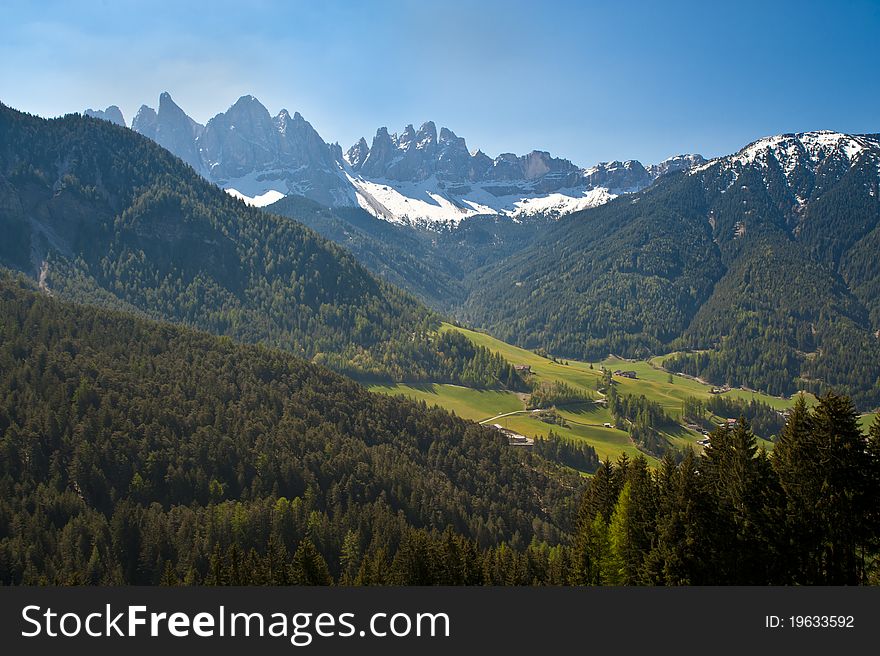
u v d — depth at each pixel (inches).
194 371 7440.9
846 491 2425.0
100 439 5565.9
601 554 3294.8
